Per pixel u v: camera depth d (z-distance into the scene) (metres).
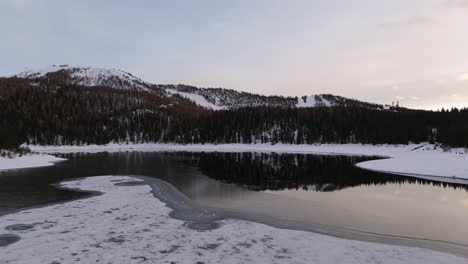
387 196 21.69
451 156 40.88
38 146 93.62
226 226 14.26
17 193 21.77
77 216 15.66
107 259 10.39
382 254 11.02
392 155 66.50
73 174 32.00
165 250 11.26
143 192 22.25
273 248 11.54
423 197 21.28
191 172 35.03
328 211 17.30
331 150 85.44
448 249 11.65
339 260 10.48
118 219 15.22
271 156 64.12
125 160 51.22
